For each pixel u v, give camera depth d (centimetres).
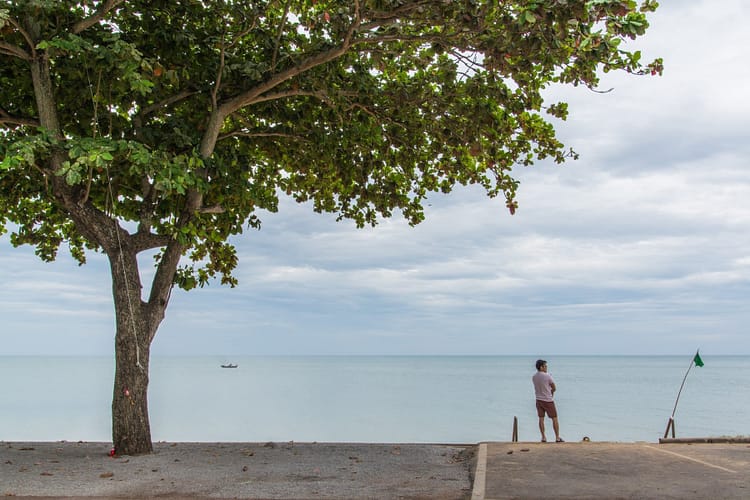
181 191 1088
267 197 1717
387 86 1517
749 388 10688
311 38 1443
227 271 1781
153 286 1341
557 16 970
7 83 1355
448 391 9006
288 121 1530
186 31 1365
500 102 1259
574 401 7156
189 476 1020
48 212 1689
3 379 12188
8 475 1023
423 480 982
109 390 8119
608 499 812
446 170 1631
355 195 1736
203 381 11706
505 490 863
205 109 1457
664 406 6406
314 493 892
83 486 941
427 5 1159
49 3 1055
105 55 1082
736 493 833
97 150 1018
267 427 4112
